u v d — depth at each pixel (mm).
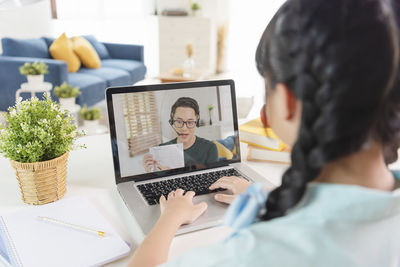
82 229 795
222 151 1156
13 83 3484
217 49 6230
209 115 1145
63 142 918
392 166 1095
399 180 394
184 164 1113
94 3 5629
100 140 1390
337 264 305
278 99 352
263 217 372
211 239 792
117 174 1039
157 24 6094
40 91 3229
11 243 742
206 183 1035
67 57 3938
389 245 344
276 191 366
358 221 324
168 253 699
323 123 300
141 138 1067
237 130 1178
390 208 328
